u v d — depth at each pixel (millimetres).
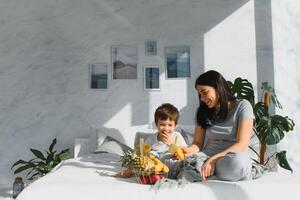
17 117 4289
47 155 4227
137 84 4230
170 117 2434
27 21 4355
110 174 2184
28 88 4309
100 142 3619
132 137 3639
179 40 4227
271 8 4184
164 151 2436
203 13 4234
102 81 4262
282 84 4141
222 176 1931
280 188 1787
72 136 4230
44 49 4324
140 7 4273
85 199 1690
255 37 4191
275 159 3623
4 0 4383
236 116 2232
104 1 4301
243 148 2072
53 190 1742
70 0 4332
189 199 1703
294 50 4184
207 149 2332
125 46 4262
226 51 4203
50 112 4270
